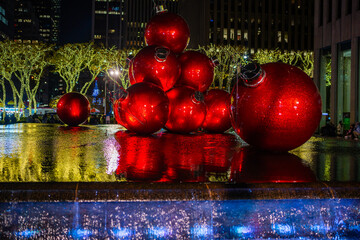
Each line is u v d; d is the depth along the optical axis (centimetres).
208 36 6506
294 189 298
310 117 439
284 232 289
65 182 295
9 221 267
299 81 438
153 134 807
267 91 432
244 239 286
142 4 11631
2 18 8862
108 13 13500
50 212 270
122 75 4222
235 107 458
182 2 8575
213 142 662
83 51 4075
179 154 495
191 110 754
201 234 281
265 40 6681
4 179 313
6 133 921
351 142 716
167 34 770
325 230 293
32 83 7169
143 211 278
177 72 746
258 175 348
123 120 712
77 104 1182
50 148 571
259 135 454
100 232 273
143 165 403
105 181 308
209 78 802
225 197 286
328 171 374
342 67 2367
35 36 15212
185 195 283
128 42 11550
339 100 2381
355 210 298
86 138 753
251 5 6681
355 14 2159
